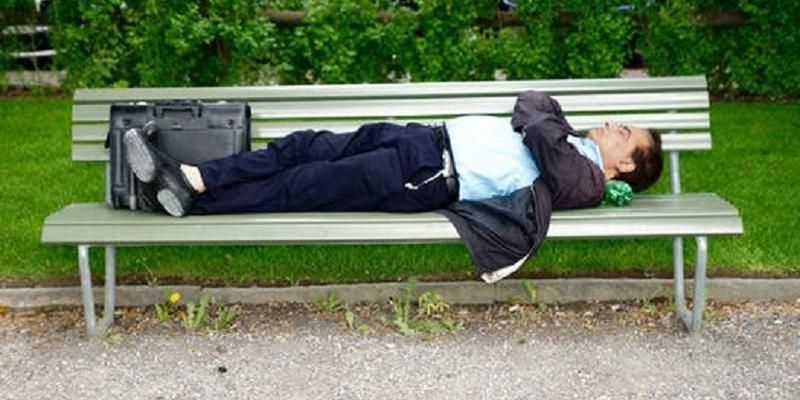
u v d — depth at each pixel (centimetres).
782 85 745
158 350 414
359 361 403
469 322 439
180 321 441
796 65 737
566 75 724
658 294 455
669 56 737
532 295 450
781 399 372
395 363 401
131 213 422
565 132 424
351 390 381
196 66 712
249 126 452
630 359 403
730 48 744
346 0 692
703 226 400
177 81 711
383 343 419
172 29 686
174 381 388
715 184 568
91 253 486
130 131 405
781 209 528
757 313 443
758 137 655
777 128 675
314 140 438
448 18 700
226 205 420
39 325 438
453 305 455
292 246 494
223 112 441
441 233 397
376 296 457
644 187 462
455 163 426
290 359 405
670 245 492
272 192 422
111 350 414
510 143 429
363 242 398
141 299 455
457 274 470
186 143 436
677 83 480
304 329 432
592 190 418
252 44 683
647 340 419
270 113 476
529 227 400
